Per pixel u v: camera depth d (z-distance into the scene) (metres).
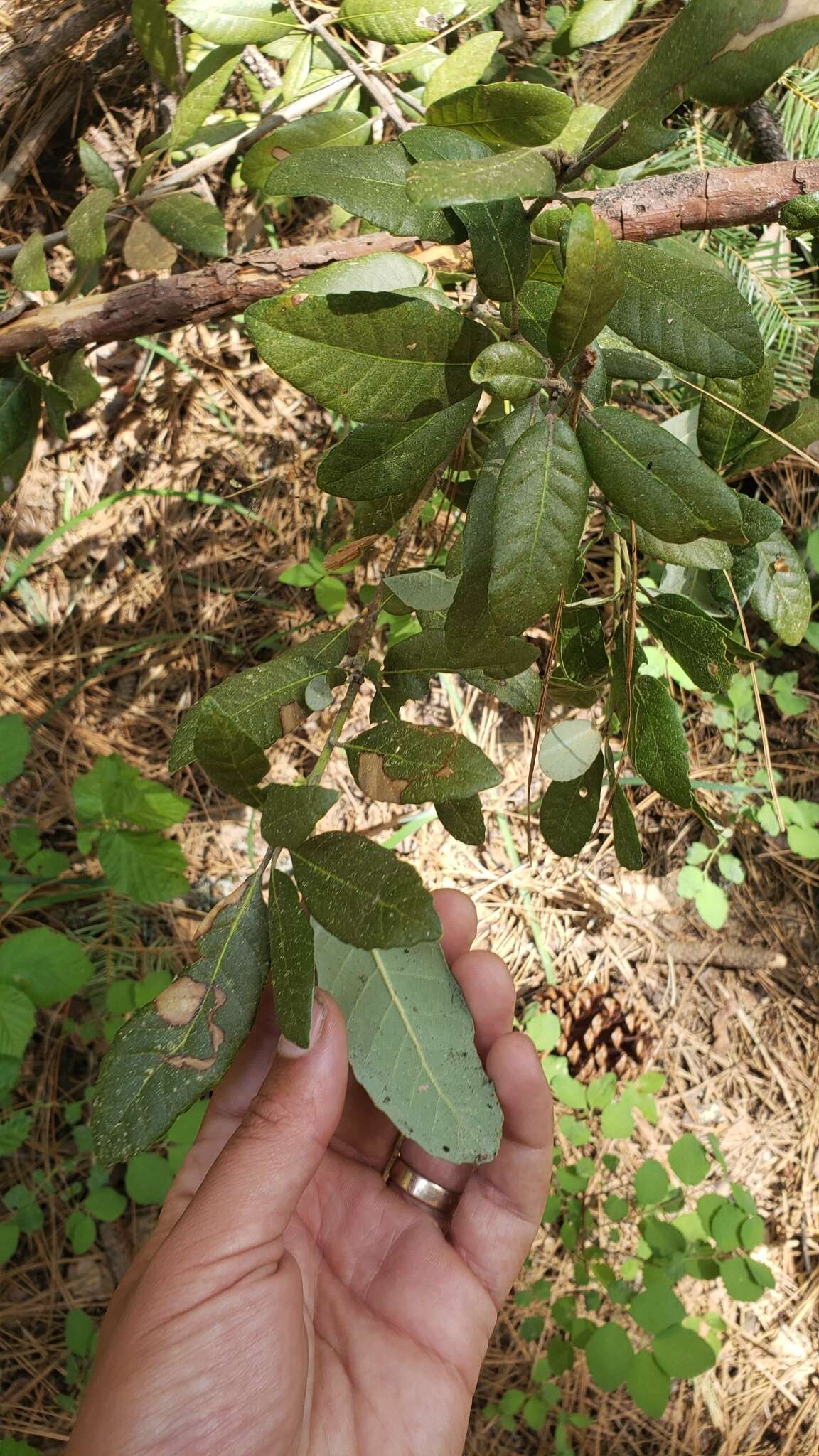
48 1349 0.45
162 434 0.47
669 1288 0.42
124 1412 0.21
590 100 0.37
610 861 0.51
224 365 0.46
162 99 0.40
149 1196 0.43
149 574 0.49
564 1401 0.46
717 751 0.51
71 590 0.49
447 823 0.19
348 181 0.15
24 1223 0.46
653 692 0.20
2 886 0.47
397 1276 0.30
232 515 0.49
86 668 0.49
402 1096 0.19
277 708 0.18
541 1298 0.46
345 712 0.19
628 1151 0.49
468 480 0.23
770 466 0.47
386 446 0.16
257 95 0.34
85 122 0.41
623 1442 0.46
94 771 0.43
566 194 0.18
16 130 0.40
